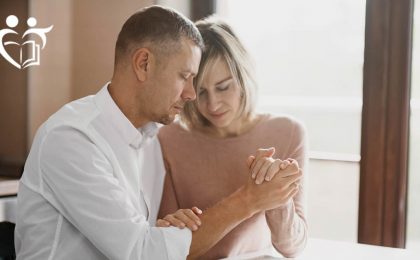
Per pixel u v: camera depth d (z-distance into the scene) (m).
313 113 2.30
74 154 1.13
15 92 2.22
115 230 1.09
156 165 1.54
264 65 2.37
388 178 2.14
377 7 2.12
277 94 2.36
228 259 1.41
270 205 1.24
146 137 1.31
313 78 2.29
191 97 1.26
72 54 2.27
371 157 2.16
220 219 1.20
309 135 2.31
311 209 2.32
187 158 1.56
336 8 2.23
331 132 2.27
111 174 1.16
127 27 1.23
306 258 1.41
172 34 1.20
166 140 1.57
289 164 1.25
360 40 2.20
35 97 2.21
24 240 1.21
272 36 2.36
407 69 2.10
